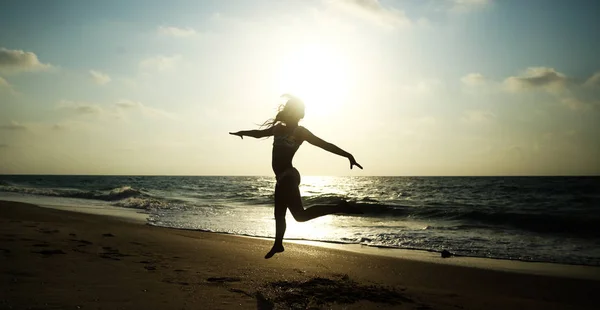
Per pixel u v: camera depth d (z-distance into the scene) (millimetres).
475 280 8164
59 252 7156
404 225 17453
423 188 50406
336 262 9023
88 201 27672
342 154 3891
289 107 4051
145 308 4352
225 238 11977
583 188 37344
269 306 4836
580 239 13836
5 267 5770
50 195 32156
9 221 11430
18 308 4051
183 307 4500
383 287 6625
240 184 67125
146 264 6918
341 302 5301
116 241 9383
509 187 43344
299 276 6762
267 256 3955
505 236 14445
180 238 11094
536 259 10562
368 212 22906
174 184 65562
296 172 4051
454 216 20531
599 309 6363
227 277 6234
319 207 3826
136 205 24438
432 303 5871
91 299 4523
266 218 18781
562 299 7035
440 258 10445
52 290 4781
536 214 19547
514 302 6480
